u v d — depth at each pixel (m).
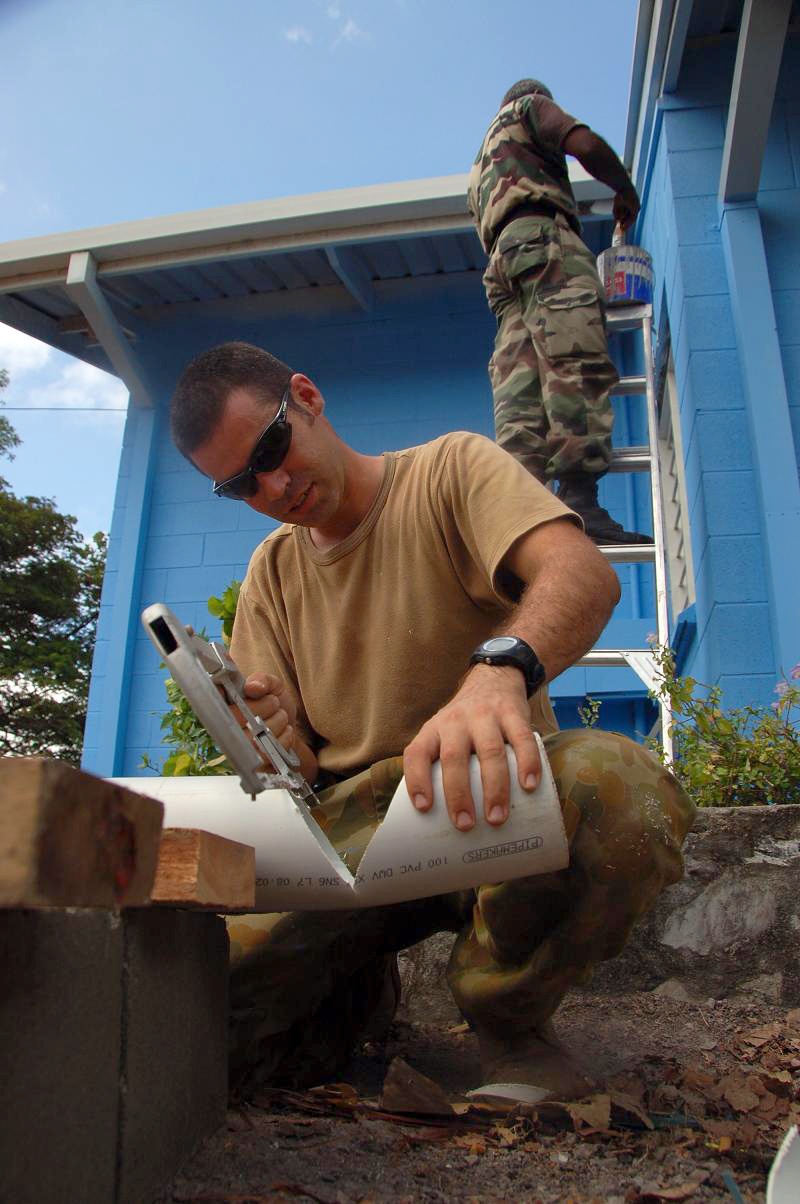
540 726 1.70
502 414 3.82
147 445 6.48
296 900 1.33
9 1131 0.76
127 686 6.10
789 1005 2.23
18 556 20.83
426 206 5.57
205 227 5.78
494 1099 1.38
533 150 3.83
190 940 1.17
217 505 6.37
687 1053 1.90
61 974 0.85
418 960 2.39
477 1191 1.08
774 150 4.44
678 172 4.52
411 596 1.77
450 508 1.75
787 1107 1.47
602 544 3.92
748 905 2.32
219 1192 1.04
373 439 6.29
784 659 3.70
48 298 6.52
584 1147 1.23
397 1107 1.33
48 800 0.60
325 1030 1.72
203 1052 1.20
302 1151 1.18
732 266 4.21
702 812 2.38
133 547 6.28
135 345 6.73
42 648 19.94
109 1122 0.93
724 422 4.12
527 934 1.39
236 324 6.65
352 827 1.71
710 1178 1.14
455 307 6.40
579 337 3.66
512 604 1.62
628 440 5.88
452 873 1.24
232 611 3.18
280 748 1.38
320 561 1.86
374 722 1.76
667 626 4.01
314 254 6.21
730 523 4.00
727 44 4.64
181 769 2.97
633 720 5.59
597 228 6.04
